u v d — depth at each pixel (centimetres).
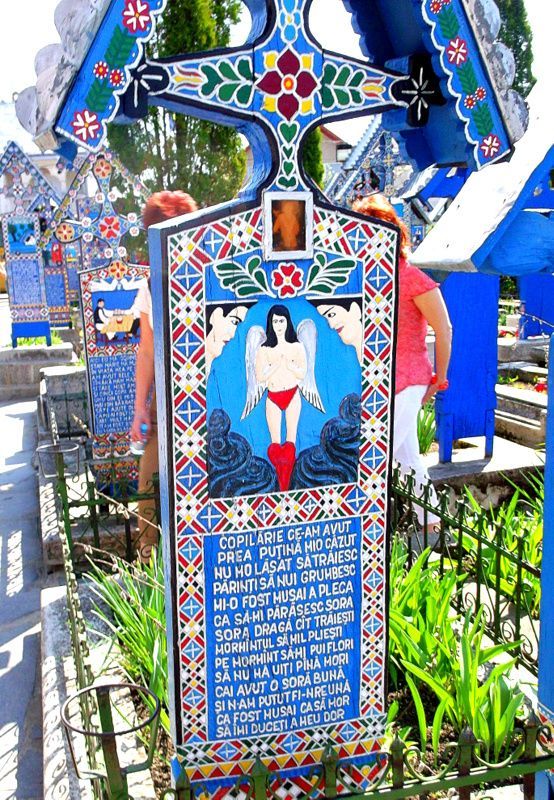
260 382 233
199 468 233
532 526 459
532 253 239
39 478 676
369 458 248
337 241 233
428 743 296
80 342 1395
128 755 291
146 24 208
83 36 203
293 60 224
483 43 237
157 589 356
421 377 477
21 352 1170
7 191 1192
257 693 250
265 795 220
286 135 226
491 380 601
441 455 601
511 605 415
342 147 2383
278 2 221
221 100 221
